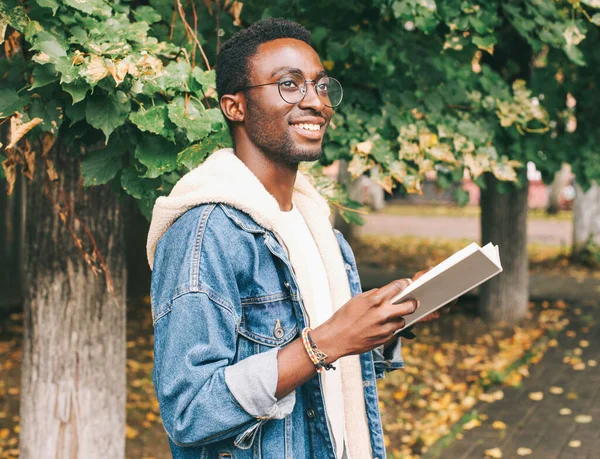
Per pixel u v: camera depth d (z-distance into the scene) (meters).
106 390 3.57
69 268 3.45
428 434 5.11
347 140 3.52
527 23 3.72
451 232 20.27
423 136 3.60
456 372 6.75
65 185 3.36
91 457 3.54
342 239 1.94
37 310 3.50
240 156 1.67
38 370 3.51
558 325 8.57
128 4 3.03
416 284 1.43
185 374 1.39
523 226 8.51
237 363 1.41
